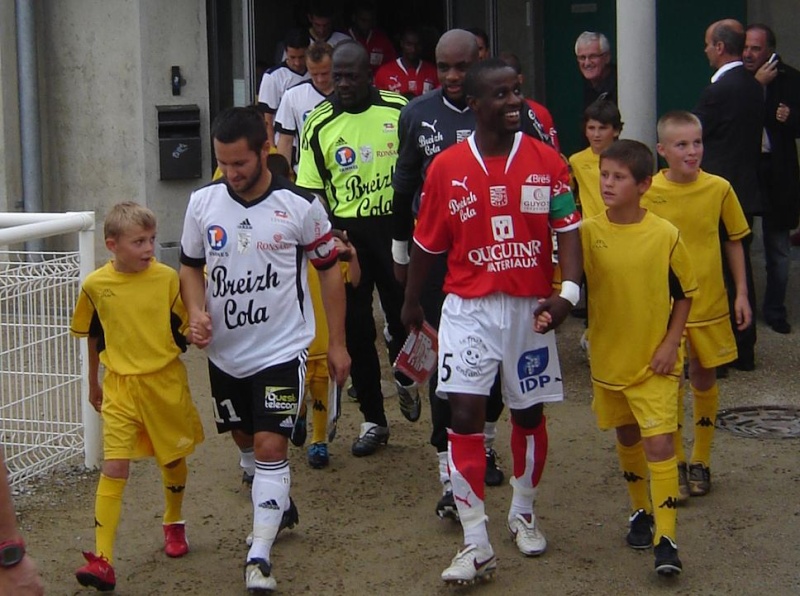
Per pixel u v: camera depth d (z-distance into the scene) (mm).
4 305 6008
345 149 6277
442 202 4828
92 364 5242
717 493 5805
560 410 7109
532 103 6082
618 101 7566
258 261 4840
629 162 4836
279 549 5293
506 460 6312
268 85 8852
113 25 9711
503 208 4750
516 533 5203
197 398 7566
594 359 5047
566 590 4848
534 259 4809
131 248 4973
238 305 4871
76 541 5426
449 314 4855
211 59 10016
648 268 4863
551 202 4801
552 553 5199
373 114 6309
